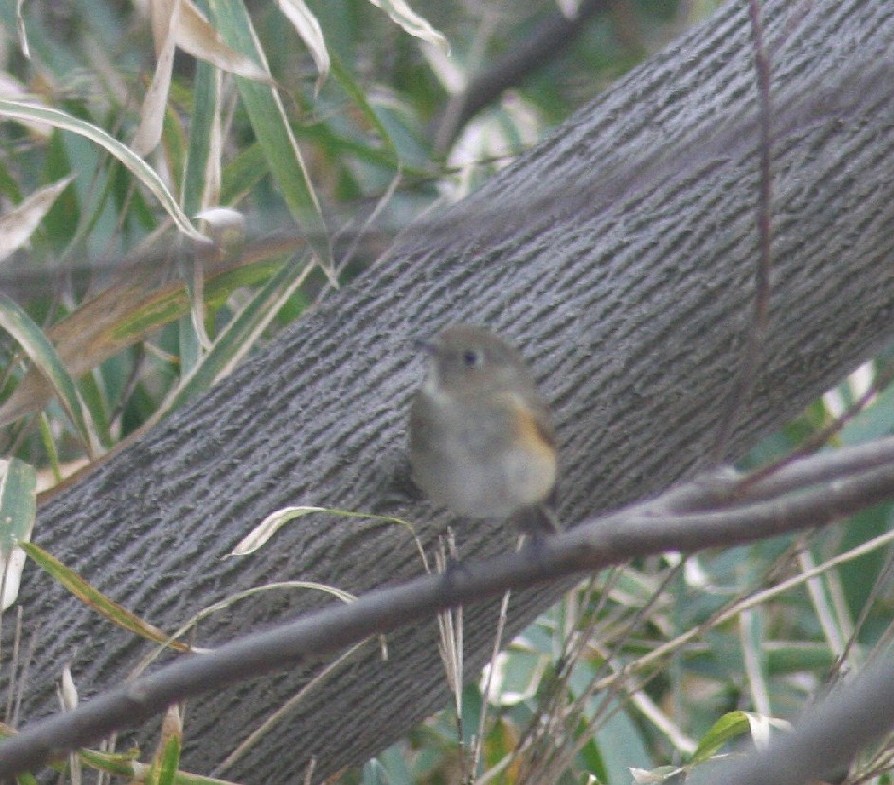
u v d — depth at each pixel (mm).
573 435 7430
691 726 10859
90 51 11438
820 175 7398
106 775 7609
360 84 13164
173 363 10688
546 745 7840
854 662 10211
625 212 7570
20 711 7609
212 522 7582
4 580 7312
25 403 8750
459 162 12469
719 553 11359
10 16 10422
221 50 8422
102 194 9492
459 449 6695
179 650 7121
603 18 16734
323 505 7457
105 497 7809
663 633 10773
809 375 7621
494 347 6801
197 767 7754
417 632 7684
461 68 13773
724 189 7457
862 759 7816
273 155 8555
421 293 7730
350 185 12320
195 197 9258
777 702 10695
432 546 7426
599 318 7461
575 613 9492
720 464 5484
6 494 7582
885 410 11125
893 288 7492
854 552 7766
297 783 8031
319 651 5629
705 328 7406
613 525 5297
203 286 9156
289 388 7738
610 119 7809
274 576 7461
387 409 7512
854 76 6656
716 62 7789
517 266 7645
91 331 8961
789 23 7047
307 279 11297
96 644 7590
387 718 8016
